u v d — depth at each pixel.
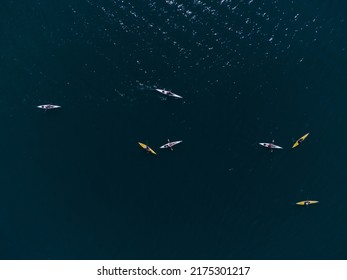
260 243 100.81
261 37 109.44
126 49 108.12
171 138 103.88
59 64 107.69
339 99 106.62
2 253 100.62
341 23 111.19
